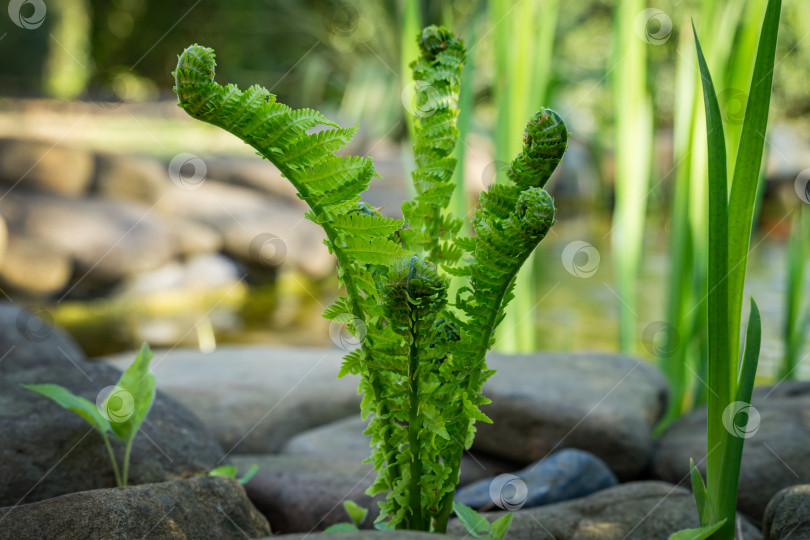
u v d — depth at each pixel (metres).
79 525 0.87
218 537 0.96
